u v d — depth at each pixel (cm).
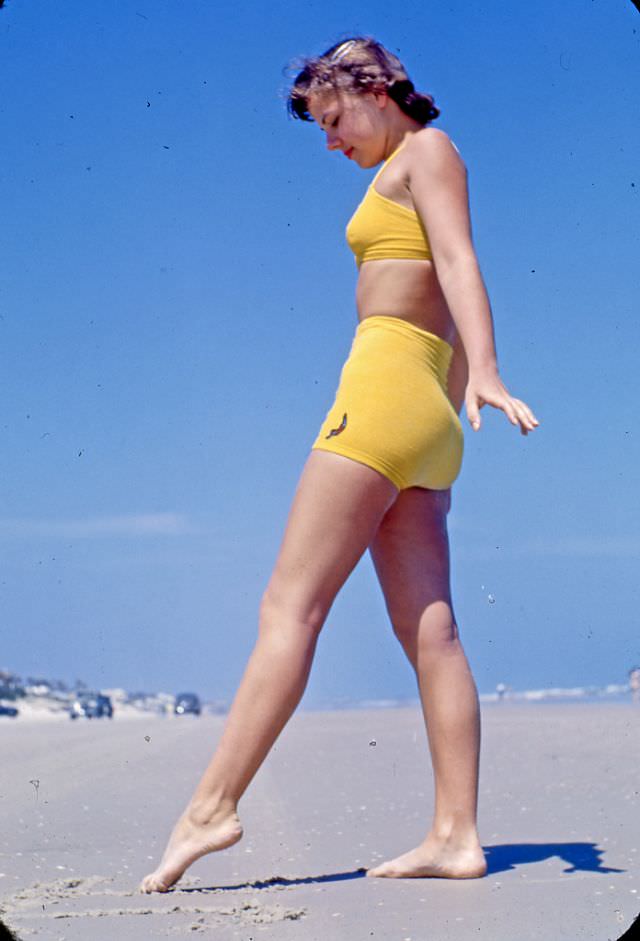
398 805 548
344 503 363
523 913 293
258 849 426
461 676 373
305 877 368
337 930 281
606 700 2883
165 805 567
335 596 370
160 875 349
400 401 366
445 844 359
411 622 376
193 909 311
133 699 5522
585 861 373
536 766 700
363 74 393
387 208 381
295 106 406
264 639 364
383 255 381
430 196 374
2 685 4538
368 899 321
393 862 362
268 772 734
